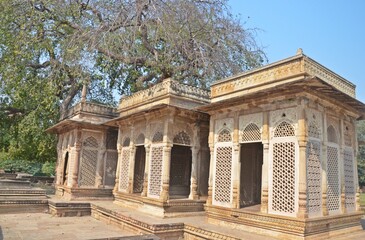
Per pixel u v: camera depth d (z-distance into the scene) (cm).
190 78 1661
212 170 880
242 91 820
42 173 2664
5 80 1627
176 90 1022
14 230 877
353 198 839
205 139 1079
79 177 1323
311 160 683
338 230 728
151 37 1577
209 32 1608
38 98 1681
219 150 875
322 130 723
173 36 1483
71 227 961
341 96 709
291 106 691
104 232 900
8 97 1798
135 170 1280
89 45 1502
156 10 1468
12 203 1177
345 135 838
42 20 1669
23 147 1945
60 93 1875
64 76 1698
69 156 1389
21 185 1422
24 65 1669
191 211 988
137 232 872
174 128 990
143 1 1468
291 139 683
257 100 752
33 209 1218
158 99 1060
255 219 721
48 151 2036
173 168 1227
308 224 626
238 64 1720
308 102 683
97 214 1145
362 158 3869
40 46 1631
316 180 689
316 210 677
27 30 1628
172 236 830
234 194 796
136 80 1752
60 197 1386
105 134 1404
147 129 1073
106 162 1397
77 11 1670
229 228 776
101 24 1525
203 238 777
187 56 1550
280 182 692
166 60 1542
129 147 1195
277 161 707
